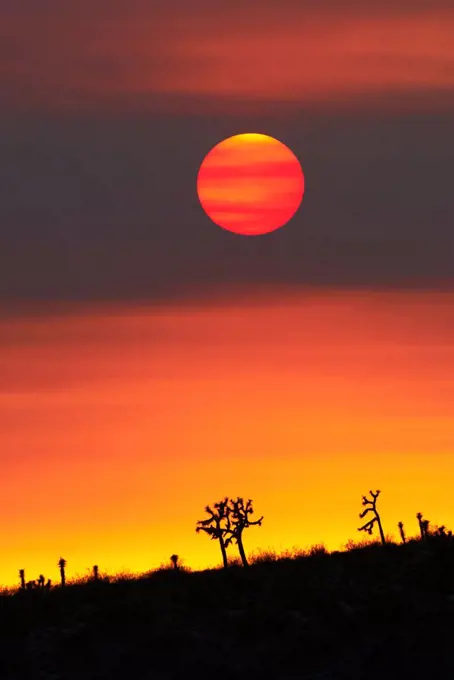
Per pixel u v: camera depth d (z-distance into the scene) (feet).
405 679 402.52
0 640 424.05
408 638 415.64
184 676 405.59
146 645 419.33
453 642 413.39
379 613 428.15
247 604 451.12
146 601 449.48
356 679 403.34
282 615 433.07
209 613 444.96
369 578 474.08
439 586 451.94
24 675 406.62
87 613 445.37
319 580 472.85
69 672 409.49
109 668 410.31
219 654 414.82
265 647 417.90
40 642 424.05
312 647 414.82
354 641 419.13
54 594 471.21
